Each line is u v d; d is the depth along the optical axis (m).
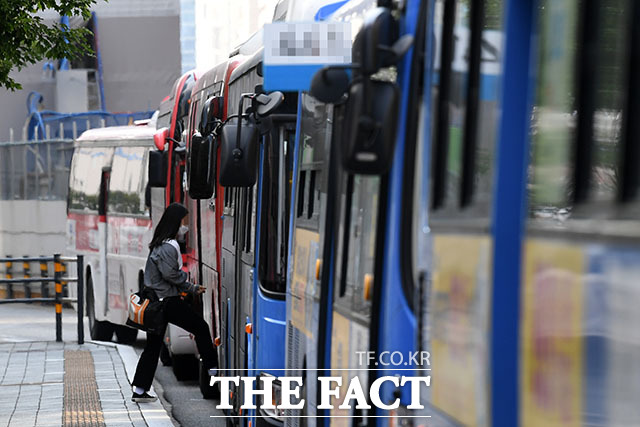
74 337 62.81
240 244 30.05
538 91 9.85
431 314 12.33
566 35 9.38
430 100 13.10
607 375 8.15
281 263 25.95
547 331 9.19
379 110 12.68
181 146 49.06
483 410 10.43
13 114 92.50
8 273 86.25
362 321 15.13
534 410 9.39
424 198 13.03
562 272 8.96
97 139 63.75
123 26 91.94
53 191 82.50
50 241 82.69
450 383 11.51
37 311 80.44
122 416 35.28
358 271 15.70
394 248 13.88
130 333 62.03
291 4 23.77
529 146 10.02
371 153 12.68
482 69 11.21
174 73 92.38
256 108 25.47
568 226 8.95
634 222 7.85
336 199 17.89
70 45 39.06
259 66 26.09
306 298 20.00
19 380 44.19
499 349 10.03
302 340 20.27
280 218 26.20
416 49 13.91
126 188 58.06
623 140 8.23
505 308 10.04
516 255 10.04
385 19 13.70
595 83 8.80
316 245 19.39
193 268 44.91
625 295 7.92
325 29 16.25
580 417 8.53
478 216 10.86
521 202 10.05
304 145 21.94
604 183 8.56
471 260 10.99
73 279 58.47
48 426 33.56
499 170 10.17
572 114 9.16
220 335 34.91
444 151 12.30
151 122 64.00
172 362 48.09
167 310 37.34
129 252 56.97
